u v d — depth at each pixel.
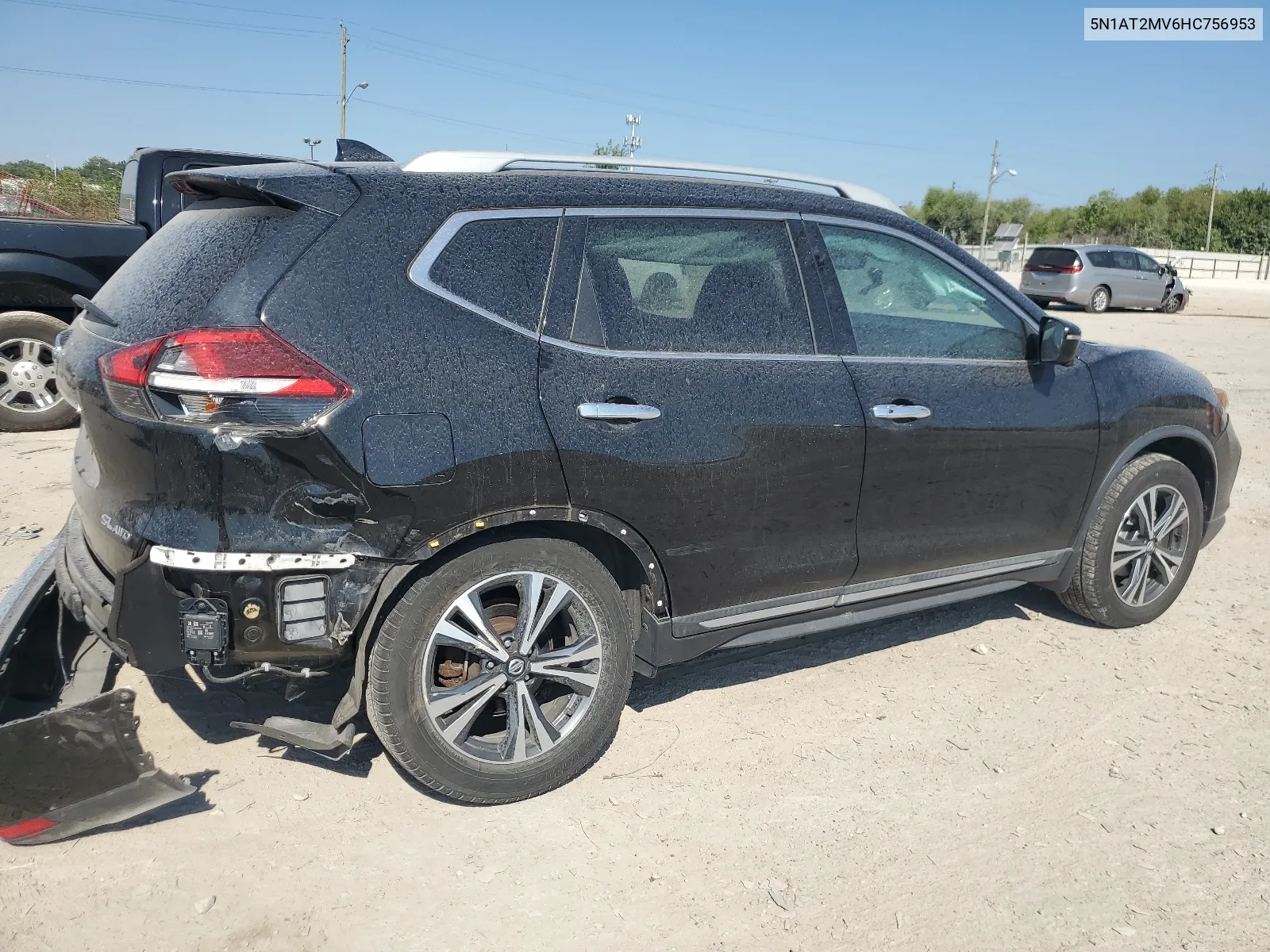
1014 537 4.05
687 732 3.59
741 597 3.42
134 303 2.84
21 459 6.96
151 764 2.87
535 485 2.91
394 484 2.71
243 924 2.56
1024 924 2.67
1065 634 4.54
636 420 3.07
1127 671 4.18
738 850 2.94
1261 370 13.19
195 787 3.13
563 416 2.96
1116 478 4.32
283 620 2.70
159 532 2.64
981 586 4.12
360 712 3.57
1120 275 23.94
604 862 2.87
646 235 3.25
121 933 2.51
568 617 3.22
